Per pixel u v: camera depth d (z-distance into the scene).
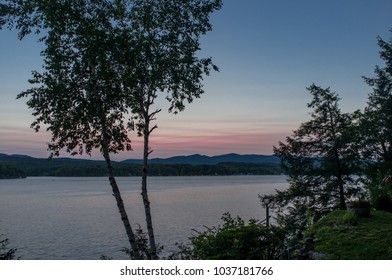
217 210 69.94
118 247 36.88
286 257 10.51
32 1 12.38
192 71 13.58
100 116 12.34
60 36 12.59
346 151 20.94
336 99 22.30
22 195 123.19
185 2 13.59
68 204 89.31
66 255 33.44
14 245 38.31
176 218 58.31
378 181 18.70
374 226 12.34
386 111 19.53
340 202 20.86
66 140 12.53
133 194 122.81
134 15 13.49
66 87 12.34
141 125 14.27
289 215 21.75
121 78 12.88
